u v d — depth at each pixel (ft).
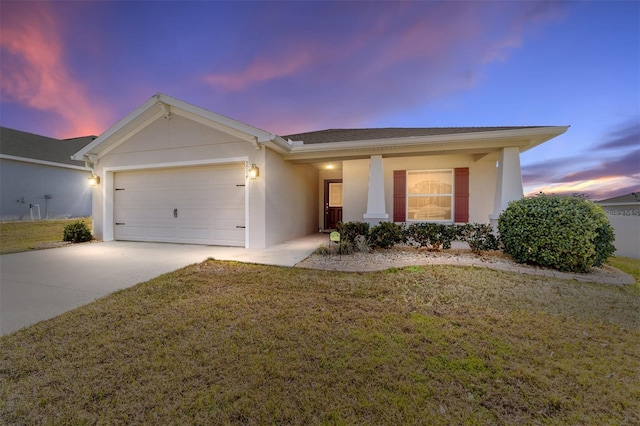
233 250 24.08
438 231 21.53
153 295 13.01
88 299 12.63
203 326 9.83
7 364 7.60
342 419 5.67
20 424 5.60
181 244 27.68
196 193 27.45
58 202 51.49
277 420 5.65
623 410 5.95
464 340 8.80
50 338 9.05
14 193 45.55
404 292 13.21
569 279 15.30
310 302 12.00
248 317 10.52
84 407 6.03
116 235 30.53
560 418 5.74
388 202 29.89
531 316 10.63
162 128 27.55
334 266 17.90
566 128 20.43
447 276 15.48
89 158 29.86
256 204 25.07
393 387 6.60
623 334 9.29
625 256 25.26
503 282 14.56
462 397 6.30
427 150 24.08
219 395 6.34
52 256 21.94
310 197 37.40
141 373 7.15
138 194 29.58
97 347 8.46
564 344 8.59
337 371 7.20
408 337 8.98
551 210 17.19
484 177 27.99
